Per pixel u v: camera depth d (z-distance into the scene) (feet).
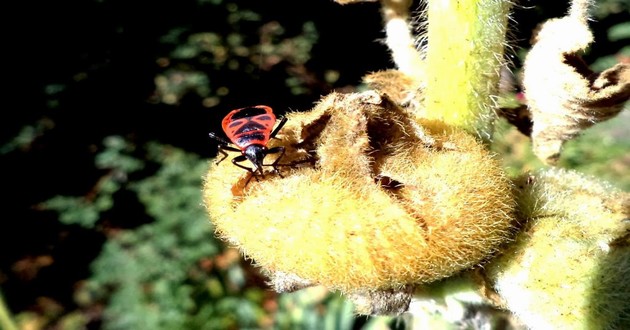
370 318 0.65
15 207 1.21
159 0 1.37
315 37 1.49
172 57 1.35
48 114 1.24
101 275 1.11
